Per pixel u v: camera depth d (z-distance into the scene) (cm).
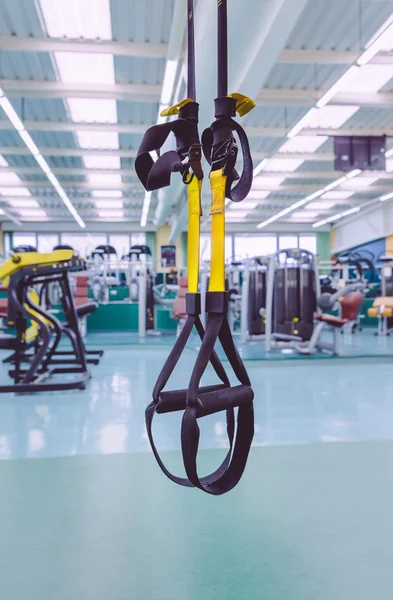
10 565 131
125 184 1222
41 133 930
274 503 169
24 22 527
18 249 531
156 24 532
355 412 304
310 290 592
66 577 125
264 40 441
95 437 251
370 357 529
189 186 76
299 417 291
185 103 78
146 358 591
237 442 80
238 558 134
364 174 1123
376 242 1574
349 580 123
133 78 675
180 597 117
